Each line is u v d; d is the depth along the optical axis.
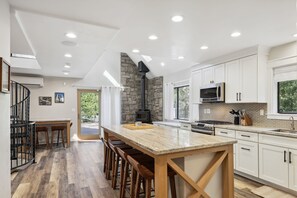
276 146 2.98
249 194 2.87
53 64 5.09
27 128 4.64
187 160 2.02
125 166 2.65
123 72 7.91
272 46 3.57
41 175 3.70
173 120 6.59
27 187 3.15
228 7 2.18
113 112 7.75
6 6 2.03
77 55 4.17
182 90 6.52
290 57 3.35
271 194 2.86
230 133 3.71
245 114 4.00
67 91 7.33
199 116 5.47
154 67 7.03
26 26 2.63
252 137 3.32
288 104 3.53
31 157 4.81
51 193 2.93
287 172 2.84
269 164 3.07
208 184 2.17
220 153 2.18
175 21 2.55
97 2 2.06
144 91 7.61
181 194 2.05
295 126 3.30
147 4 2.12
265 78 3.67
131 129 3.24
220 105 4.79
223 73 4.28
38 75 6.84
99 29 2.76
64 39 3.15
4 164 2.04
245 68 3.79
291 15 2.37
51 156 5.11
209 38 3.18
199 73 5.02
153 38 3.19
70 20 2.47
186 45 3.56
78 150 5.78
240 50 3.84
